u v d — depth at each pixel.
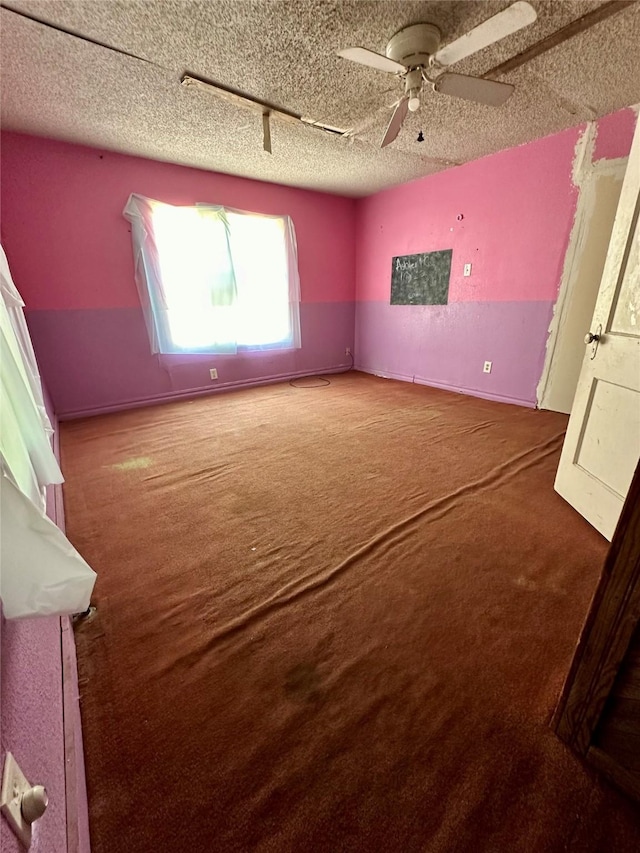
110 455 2.66
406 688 1.08
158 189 3.43
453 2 1.57
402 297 4.54
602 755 0.85
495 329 3.72
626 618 0.74
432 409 3.57
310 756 0.92
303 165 3.52
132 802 0.84
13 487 0.66
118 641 1.24
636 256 1.53
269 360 4.63
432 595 1.41
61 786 0.78
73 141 2.96
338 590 1.44
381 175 3.84
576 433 1.89
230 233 3.81
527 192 3.21
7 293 1.63
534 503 1.98
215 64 1.96
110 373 3.60
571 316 3.17
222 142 2.97
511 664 1.14
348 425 3.17
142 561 1.62
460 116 2.60
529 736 0.95
